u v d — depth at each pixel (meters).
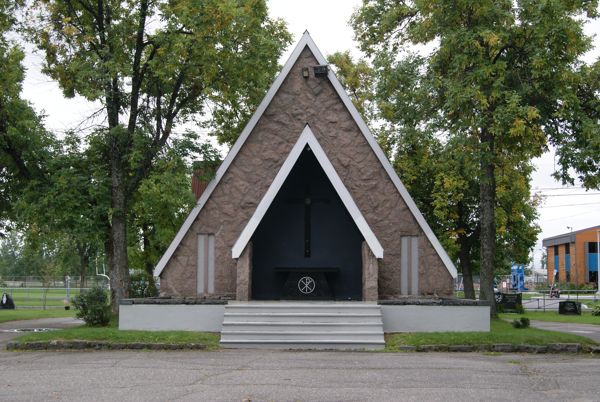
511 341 17.36
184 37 22.62
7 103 24.27
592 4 22.39
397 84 24.41
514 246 39.41
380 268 21.33
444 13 21.83
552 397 10.17
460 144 21.67
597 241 81.25
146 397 10.03
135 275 35.38
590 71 22.88
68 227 24.27
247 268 19.66
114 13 23.92
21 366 13.89
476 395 10.30
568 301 39.66
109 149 24.59
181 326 19.08
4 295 41.25
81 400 9.83
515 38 21.89
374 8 27.11
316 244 21.81
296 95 22.20
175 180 21.50
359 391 10.55
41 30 23.64
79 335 18.02
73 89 24.56
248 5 24.11
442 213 33.97
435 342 17.22
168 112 24.84
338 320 17.98
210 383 11.33
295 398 9.93
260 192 21.88
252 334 17.62
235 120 27.42
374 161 21.81
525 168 32.72
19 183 25.67
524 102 21.98
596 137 21.14
